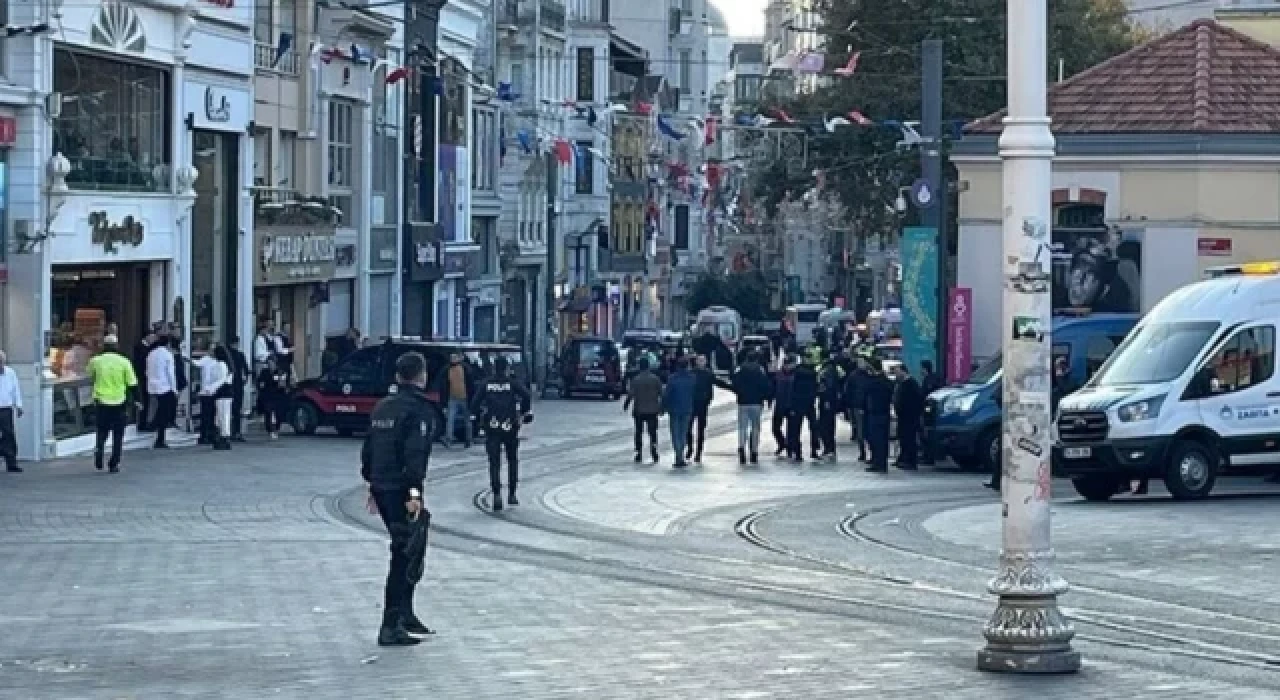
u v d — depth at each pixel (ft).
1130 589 84.12
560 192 380.78
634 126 437.99
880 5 255.29
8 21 150.92
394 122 262.67
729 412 271.08
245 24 196.13
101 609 74.49
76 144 160.04
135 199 170.50
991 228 190.49
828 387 178.40
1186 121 182.70
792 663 60.80
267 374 186.39
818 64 199.93
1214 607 78.74
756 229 488.02
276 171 215.10
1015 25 57.16
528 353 360.89
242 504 123.03
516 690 55.72
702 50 564.30
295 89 220.84
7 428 139.85
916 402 167.22
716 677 58.03
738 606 76.89
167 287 179.42
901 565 94.99
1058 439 131.95
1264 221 180.86
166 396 163.84
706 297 496.64
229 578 85.25
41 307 152.15
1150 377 131.44
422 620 71.31
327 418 186.91
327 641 65.72
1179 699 54.54
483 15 317.63
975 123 193.88
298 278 216.95
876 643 65.51
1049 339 57.82
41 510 115.65
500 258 338.95
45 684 56.75
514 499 127.13
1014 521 58.34
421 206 277.44
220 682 57.11
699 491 143.84
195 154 189.57
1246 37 193.57
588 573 89.61
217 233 195.42
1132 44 277.23
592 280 403.75
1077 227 187.42
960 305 181.47
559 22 372.79
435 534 109.60
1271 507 123.85
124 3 165.78
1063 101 189.57
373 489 65.05
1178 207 182.91
